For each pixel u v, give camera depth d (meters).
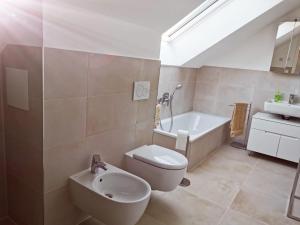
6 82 1.61
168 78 3.42
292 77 3.44
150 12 1.86
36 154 1.52
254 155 3.49
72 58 1.51
